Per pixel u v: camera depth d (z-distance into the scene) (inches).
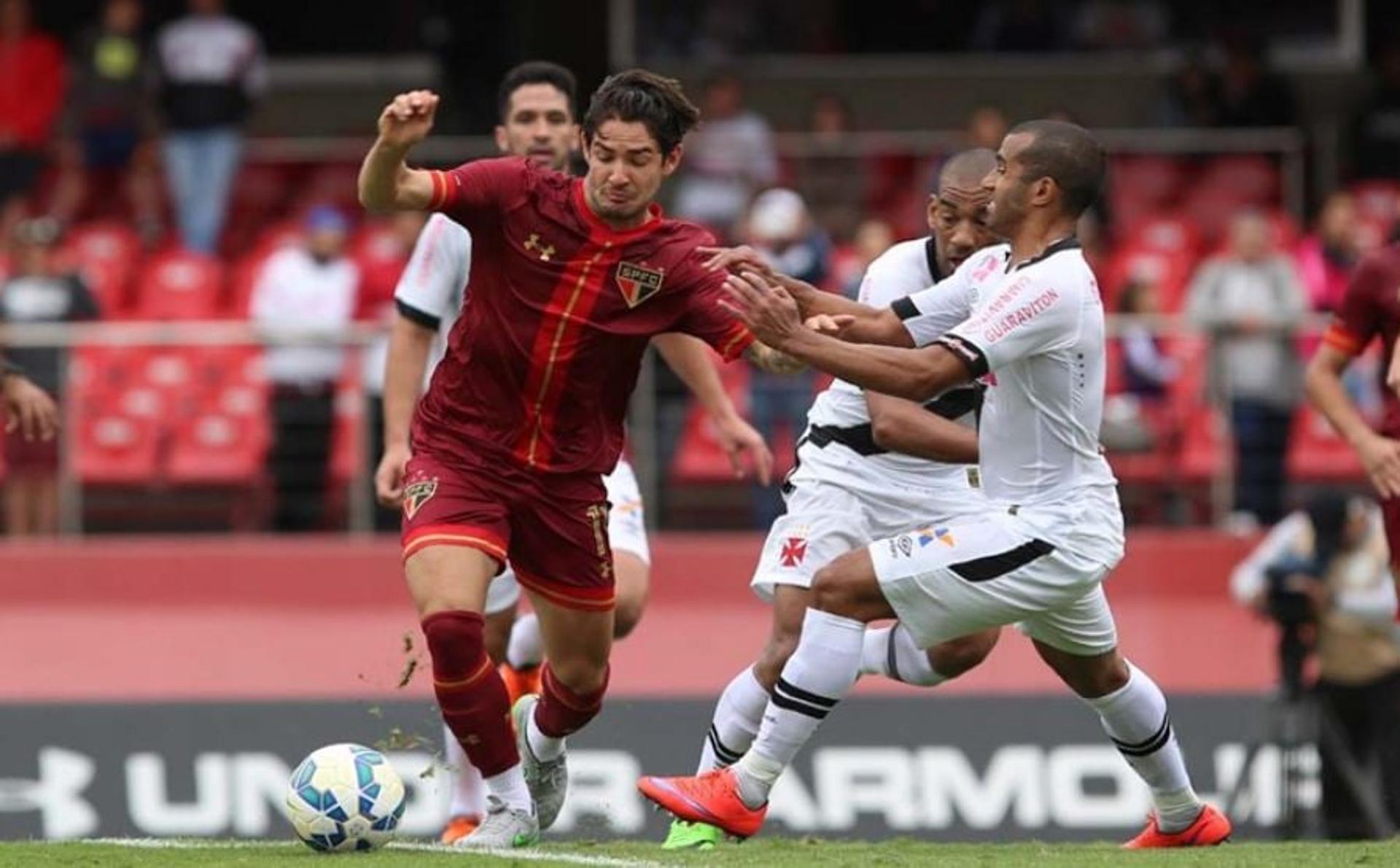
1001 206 961.5
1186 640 1903.3
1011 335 935.7
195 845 1002.1
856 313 1023.0
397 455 1139.9
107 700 1646.2
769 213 2003.0
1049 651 1030.4
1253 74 2444.6
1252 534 1958.7
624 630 1180.5
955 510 1091.9
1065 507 973.2
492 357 962.1
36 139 2440.9
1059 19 2723.9
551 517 976.3
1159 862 949.2
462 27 2632.9
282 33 2792.8
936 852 993.5
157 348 2047.2
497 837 970.7
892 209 2338.8
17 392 1158.3
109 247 2308.1
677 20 2714.1
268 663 1888.5
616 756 1614.2
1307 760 1579.7
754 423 1983.3
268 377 1999.3
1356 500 1615.4
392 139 906.7
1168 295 2236.7
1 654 1892.2
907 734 1624.0
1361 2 2694.4
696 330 975.6
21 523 1983.3
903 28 2726.4
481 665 948.0
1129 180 2427.4
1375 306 1216.2
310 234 2075.5
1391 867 943.0
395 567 1972.2
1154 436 1967.3
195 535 2042.3
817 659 997.8
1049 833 1606.8
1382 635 1583.4
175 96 2364.7
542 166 1026.7
